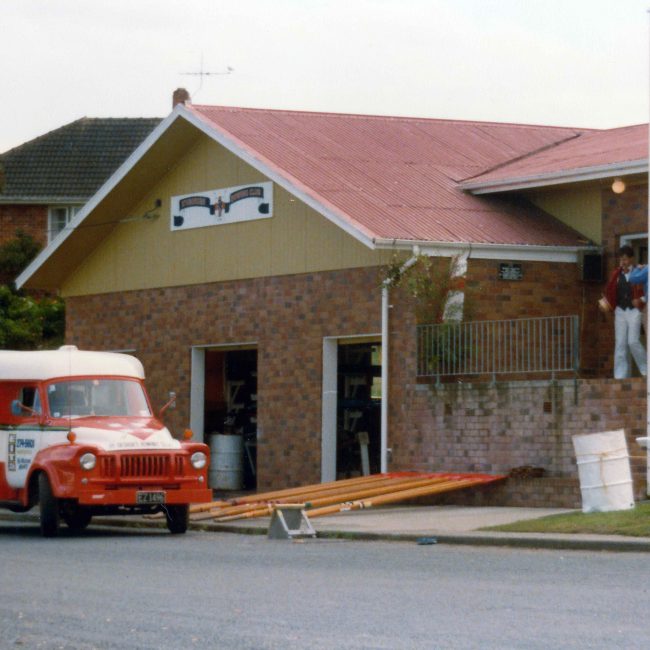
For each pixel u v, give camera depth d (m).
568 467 24.34
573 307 28.81
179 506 22.69
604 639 10.68
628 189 28.45
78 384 23.72
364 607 12.63
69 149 55.31
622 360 25.83
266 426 30.78
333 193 29.09
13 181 53.72
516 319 25.72
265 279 30.92
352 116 34.19
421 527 20.95
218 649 10.55
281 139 31.89
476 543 19.03
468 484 24.75
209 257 32.44
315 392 29.66
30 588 14.59
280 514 21.12
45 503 22.14
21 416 23.42
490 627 11.34
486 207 29.89
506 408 25.33
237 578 15.22
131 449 22.14
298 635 11.12
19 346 45.78
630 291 25.61
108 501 21.91
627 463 20.33
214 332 32.22
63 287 36.78
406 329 27.34
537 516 21.77
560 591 13.51
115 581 15.10
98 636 11.34
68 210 53.50
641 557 16.69
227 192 31.88
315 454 29.62
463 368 26.42
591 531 18.61
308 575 15.42
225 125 31.95
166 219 33.59
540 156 32.50
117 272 35.06
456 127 34.75
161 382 33.72
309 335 29.80
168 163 33.25
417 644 10.58
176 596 13.67
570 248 28.67
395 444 27.45
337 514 24.14
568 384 24.38
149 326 34.09
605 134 34.47
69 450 22.06
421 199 29.64
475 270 27.95
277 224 30.62
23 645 11.02
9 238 53.41
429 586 14.14
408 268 27.19
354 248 28.72
